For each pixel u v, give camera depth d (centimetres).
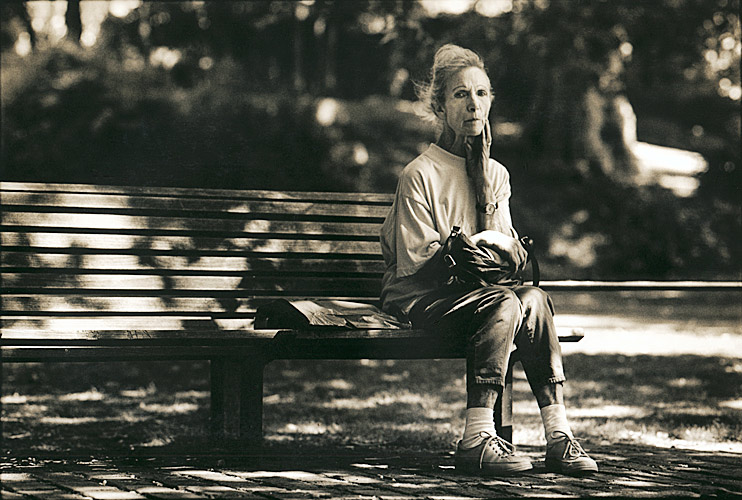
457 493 493
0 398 992
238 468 577
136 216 673
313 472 561
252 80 3141
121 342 560
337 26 3206
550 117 3353
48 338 549
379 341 577
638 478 549
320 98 3077
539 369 571
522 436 816
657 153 3684
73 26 3072
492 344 555
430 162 612
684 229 3275
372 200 722
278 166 2697
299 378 1278
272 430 859
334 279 692
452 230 581
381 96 3325
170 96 2641
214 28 3250
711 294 2955
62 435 830
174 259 668
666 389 1169
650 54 3341
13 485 511
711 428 848
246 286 676
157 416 952
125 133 2566
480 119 606
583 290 695
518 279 605
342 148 2916
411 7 3055
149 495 483
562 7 3133
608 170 3391
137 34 3228
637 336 1848
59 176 2561
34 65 2708
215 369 640
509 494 492
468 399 566
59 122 2600
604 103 3475
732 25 3228
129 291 657
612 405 1027
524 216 3297
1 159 2564
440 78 619
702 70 3581
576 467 553
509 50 3192
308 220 709
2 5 3077
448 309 568
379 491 496
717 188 3453
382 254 660
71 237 654
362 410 997
